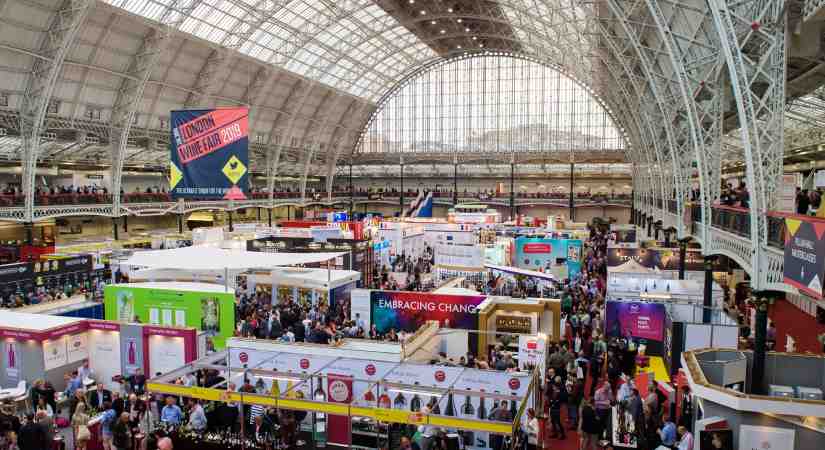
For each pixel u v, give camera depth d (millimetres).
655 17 19391
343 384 12141
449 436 11078
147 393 12242
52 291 25703
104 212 39156
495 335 18766
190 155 20562
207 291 19609
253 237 31672
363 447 11438
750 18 14203
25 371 15820
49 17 31250
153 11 35219
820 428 9445
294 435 11578
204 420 12117
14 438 11734
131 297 20453
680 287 21562
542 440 13094
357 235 31641
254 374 12641
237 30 42094
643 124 39312
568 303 22406
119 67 37688
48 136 36938
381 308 20062
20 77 32469
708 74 19250
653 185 39781
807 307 25828
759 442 9812
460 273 28609
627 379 13891
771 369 12469
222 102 48250
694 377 10930
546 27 47281
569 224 40844
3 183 40219
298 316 20406
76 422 12711
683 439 10695
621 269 23672
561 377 14711
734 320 17375
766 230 12438
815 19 12320
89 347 16984
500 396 10953
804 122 31969
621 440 12250
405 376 12961
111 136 39562
